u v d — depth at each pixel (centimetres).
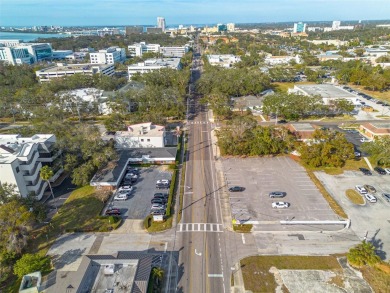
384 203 6869
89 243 5759
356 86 18088
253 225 6175
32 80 18338
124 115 12600
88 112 13575
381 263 4906
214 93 13462
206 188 7600
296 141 9706
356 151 9331
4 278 4853
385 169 8275
